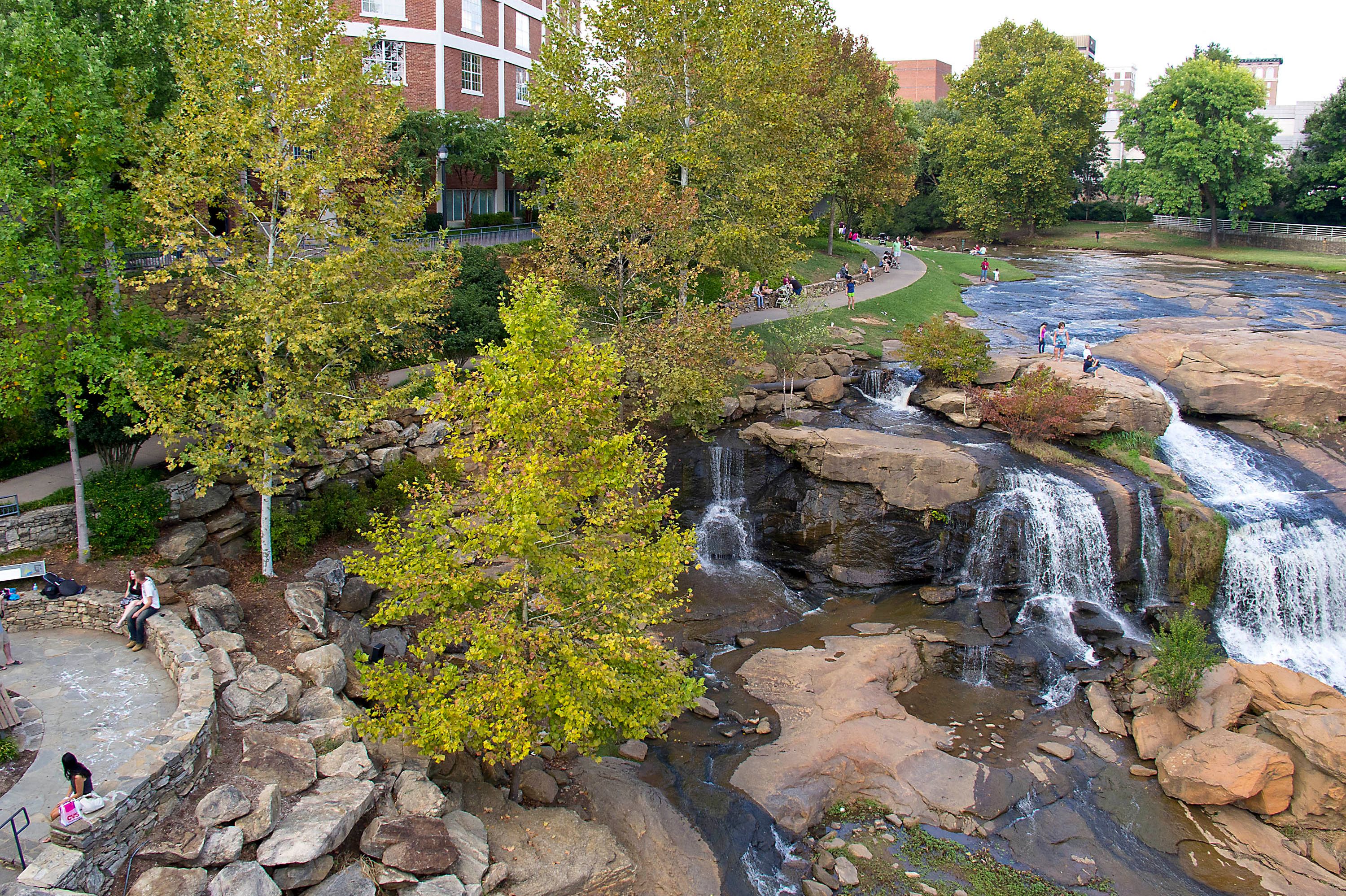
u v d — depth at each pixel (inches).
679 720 890.7
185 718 613.9
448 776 708.7
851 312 1807.3
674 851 703.7
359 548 982.4
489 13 2017.7
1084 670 1002.1
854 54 2423.7
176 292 868.6
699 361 1182.9
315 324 821.2
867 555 1163.3
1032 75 3230.8
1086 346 1398.9
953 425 1358.3
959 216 3356.3
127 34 1054.4
